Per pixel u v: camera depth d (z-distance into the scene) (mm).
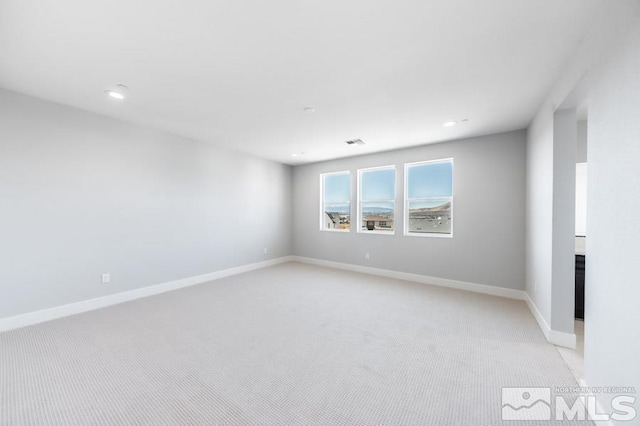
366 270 5465
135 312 3314
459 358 2318
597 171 1601
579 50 1922
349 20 1695
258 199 5805
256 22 1720
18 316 2857
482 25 1728
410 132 4016
